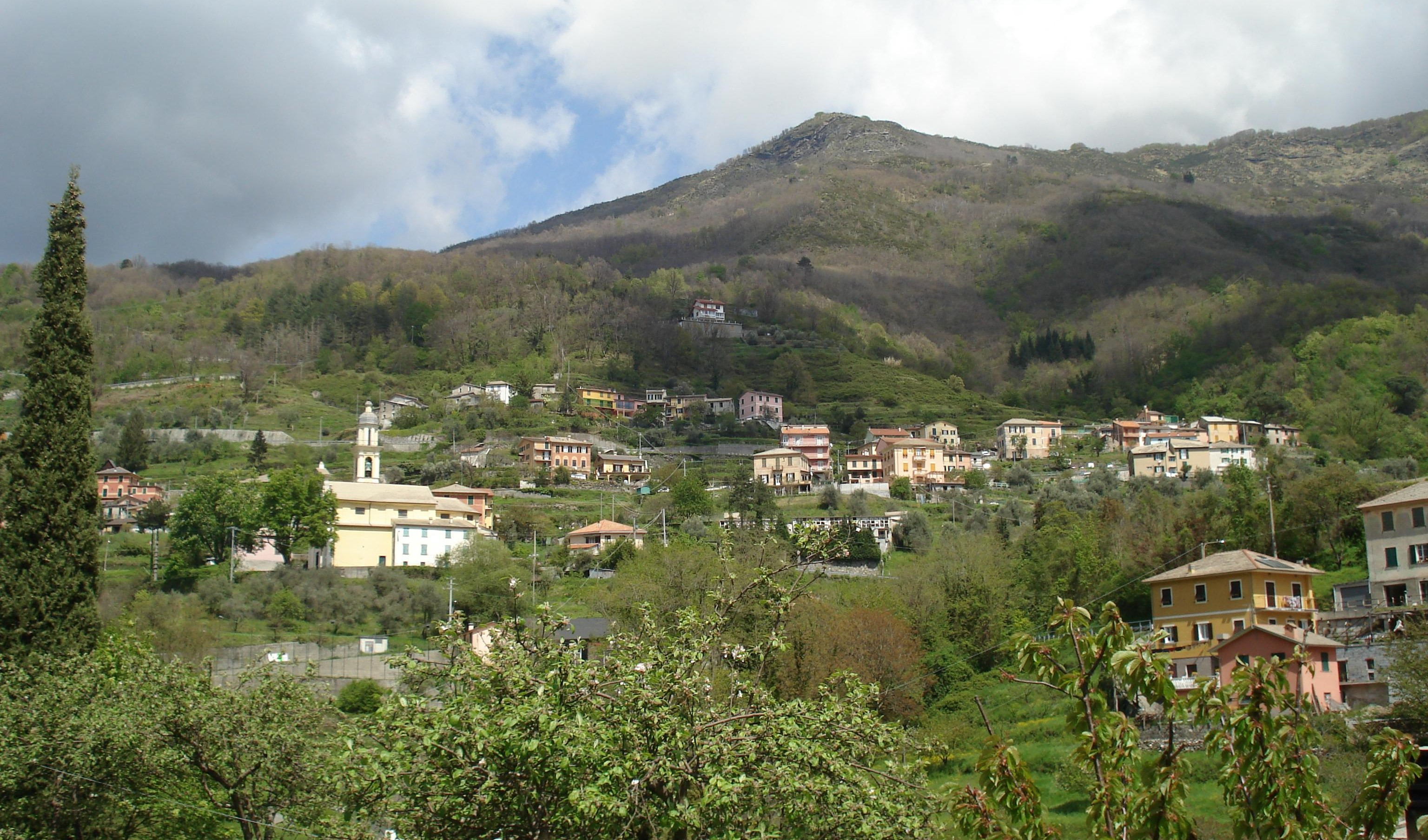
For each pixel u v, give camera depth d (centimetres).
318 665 8525
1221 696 1769
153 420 19938
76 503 4453
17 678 3684
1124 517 10081
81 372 4603
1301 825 1712
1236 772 1748
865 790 2173
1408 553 7544
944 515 15338
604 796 1931
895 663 7225
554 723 1994
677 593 7994
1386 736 1778
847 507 15088
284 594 10569
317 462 18425
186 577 11462
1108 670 1894
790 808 2122
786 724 2152
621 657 2298
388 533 13312
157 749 3291
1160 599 7856
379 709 2194
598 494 17212
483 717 2084
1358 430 17625
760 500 14338
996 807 1866
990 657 8206
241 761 3388
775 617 2477
